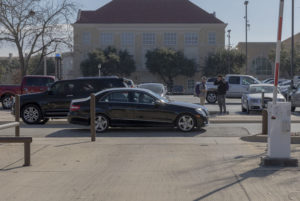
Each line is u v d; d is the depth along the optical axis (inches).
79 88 646.5
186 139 483.5
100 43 2455.7
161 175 304.7
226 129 565.6
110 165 340.5
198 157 369.7
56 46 1295.5
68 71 2491.4
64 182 287.1
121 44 2459.4
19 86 1004.6
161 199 245.4
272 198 244.4
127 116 543.5
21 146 432.1
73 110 553.3
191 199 244.8
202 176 299.7
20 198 249.9
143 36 2459.4
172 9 2522.1
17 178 299.0
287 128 320.5
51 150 408.2
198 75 2476.6
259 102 780.0
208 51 2464.3
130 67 2356.1
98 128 547.2
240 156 371.6
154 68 2352.4
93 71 2288.4
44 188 271.9
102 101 548.7
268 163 324.2
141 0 2573.8
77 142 458.3
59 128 600.7
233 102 1206.3
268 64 2610.7
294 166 322.7
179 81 2486.5
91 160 360.5
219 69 2342.5
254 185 273.0
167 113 542.0
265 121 480.4
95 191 263.7
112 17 2477.9
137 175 305.4
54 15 1242.6
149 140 475.5
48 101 643.5
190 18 2476.6
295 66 2329.0
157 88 911.7
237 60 2320.4
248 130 558.6
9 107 1003.3
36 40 1256.8
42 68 2591.0
